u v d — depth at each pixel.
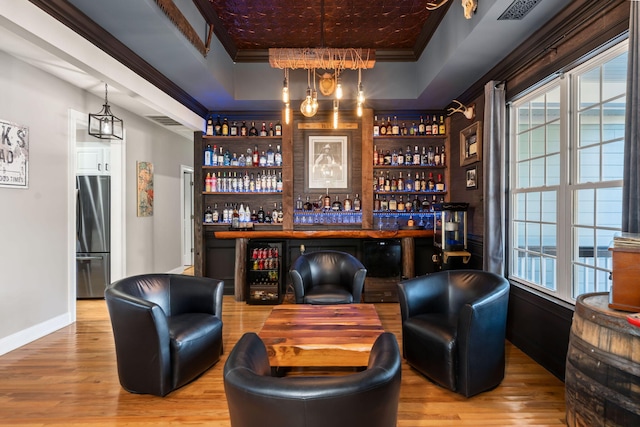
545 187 2.84
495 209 3.28
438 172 5.08
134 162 4.96
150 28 2.67
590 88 2.40
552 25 2.51
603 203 2.30
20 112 3.16
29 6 2.03
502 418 2.06
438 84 3.88
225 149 5.11
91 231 4.66
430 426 1.98
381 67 4.40
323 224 5.02
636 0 1.76
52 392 2.37
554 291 2.71
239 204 5.14
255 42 4.11
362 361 2.01
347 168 5.04
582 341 1.63
